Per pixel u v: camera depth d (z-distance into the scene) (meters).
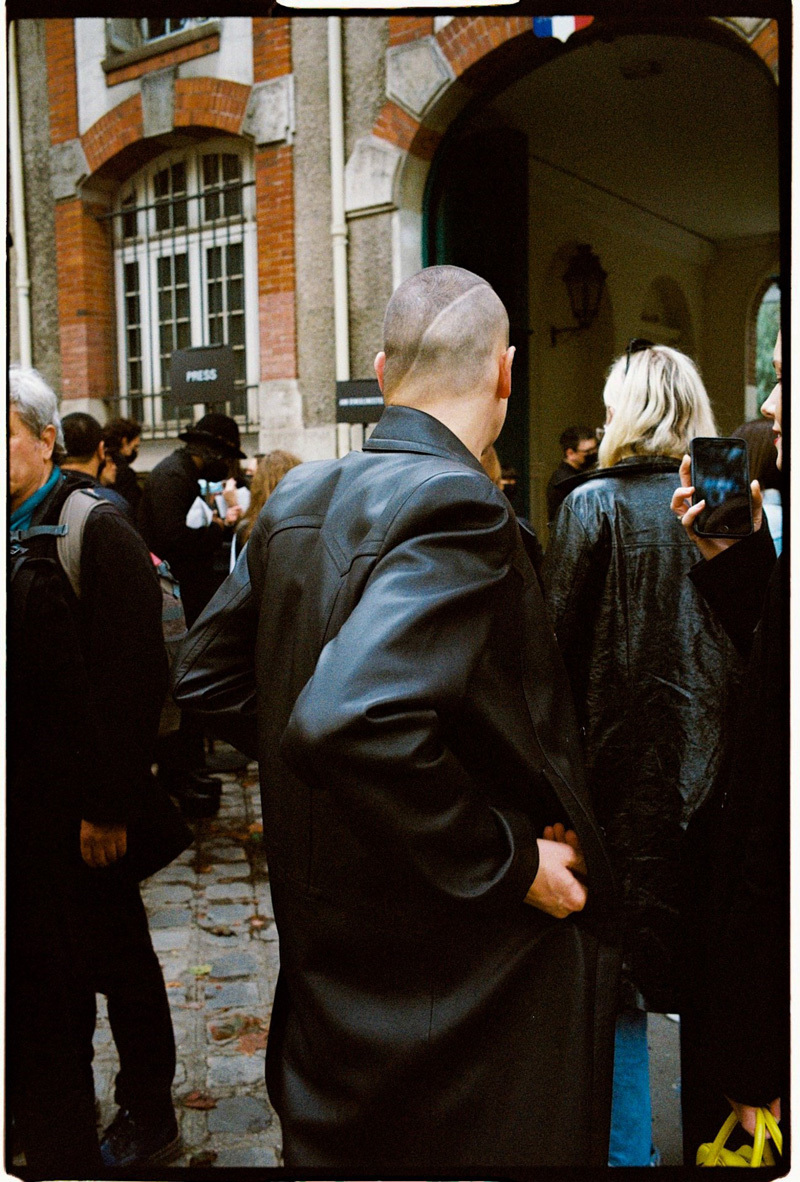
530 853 1.12
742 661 1.79
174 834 2.20
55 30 7.63
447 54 5.55
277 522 1.29
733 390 11.70
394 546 1.11
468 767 1.18
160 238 7.56
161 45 6.92
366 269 6.10
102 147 7.49
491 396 1.28
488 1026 1.15
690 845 1.79
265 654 1.26
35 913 1.84
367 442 1.27
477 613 1.08
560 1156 1.14
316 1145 1.16
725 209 10.11
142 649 1.95
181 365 5.58
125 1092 2.20
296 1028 1.24
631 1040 1.92
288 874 1.21
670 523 1.86
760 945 1.30
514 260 7.27
